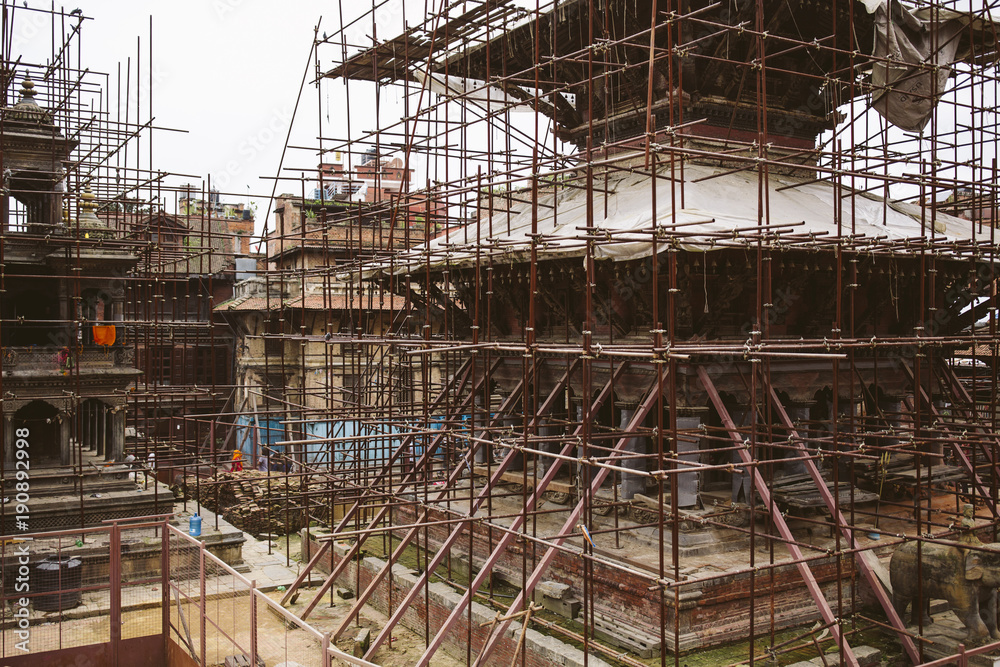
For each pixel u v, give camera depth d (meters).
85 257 25.62
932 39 22.53
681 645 16.91
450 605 19.98
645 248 17.89
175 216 34.84
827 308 21.36
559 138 29.03
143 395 29.44
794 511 20.73
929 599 18.47
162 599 21.25
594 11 24.16
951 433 19.92
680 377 19.80
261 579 24.62
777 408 18.36
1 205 24.55
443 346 19.70
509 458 19.19
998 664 15.91
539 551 20.59
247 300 51.22
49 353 24.92
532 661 17.45
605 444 23.30
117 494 25.88
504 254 21.20
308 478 27.91
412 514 25.44
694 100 24.08
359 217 27.59
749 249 18.14
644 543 19.62
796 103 25.97
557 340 23.81
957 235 23.94
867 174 18.55
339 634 19.81
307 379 49.66
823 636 17.95
